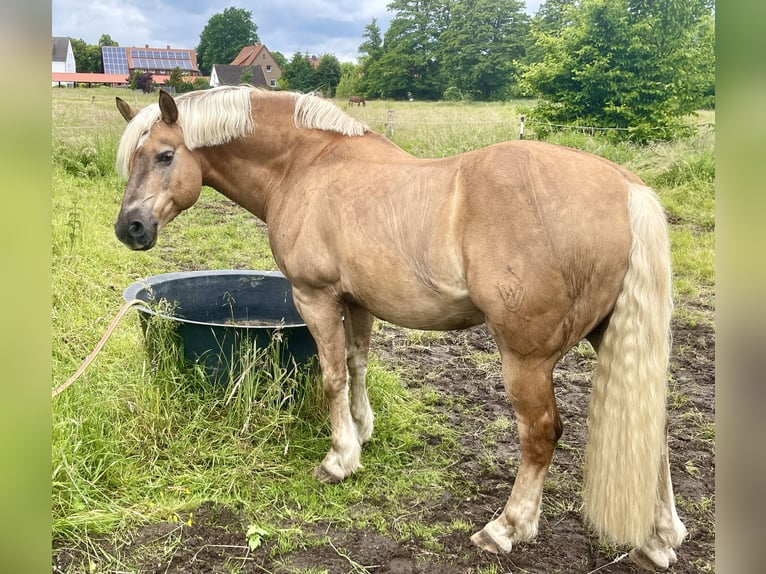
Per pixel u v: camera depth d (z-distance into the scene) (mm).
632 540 2010
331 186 2463
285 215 2609
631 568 2291
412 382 3908
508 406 3652
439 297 2211
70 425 2670
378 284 2311
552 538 2455
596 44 12148
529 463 2217
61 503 2373
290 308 3895
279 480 2768
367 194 2344
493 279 2014
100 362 3463
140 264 5605
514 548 2373
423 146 10695
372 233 2291
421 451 3107
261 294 3898
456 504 2666
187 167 2717
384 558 2303
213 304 3814
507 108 19641
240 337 3039
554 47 12891
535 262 1969
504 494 2754
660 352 1971
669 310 1994
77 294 4457
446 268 2145
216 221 7957
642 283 1958
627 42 11906
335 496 2672
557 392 3873
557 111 12742
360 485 2762
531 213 1977
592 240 1951
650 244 1959
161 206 2699
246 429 2963
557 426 2176
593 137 11438
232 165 2766
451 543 2393
